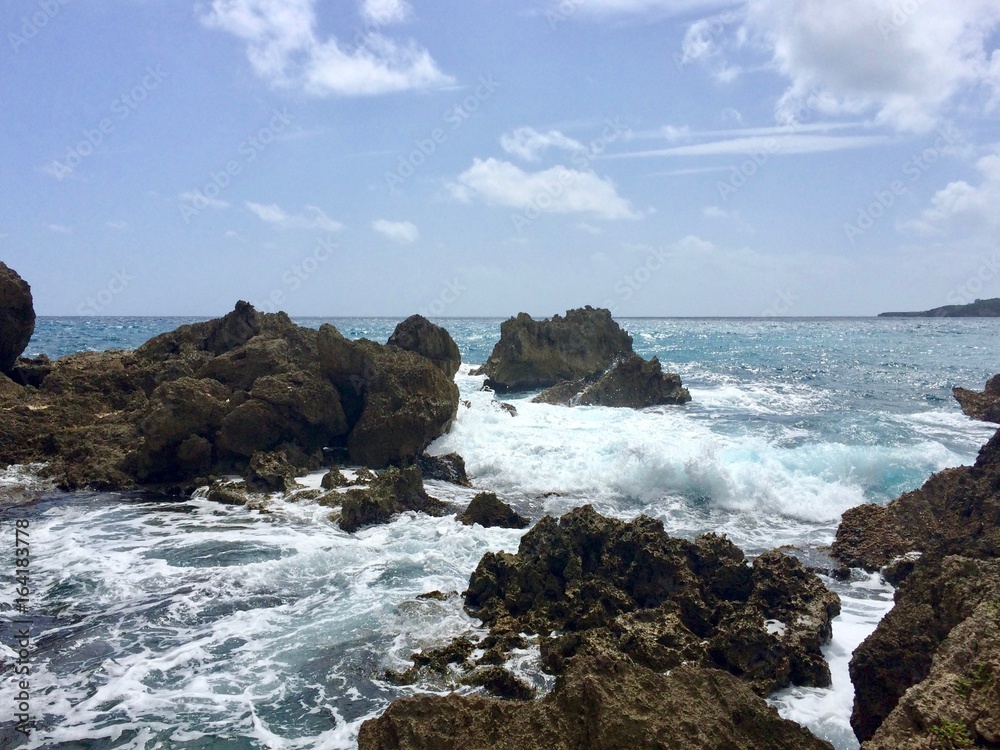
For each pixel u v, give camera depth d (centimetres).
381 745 714
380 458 2417
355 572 1495
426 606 1316
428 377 2652
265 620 1278
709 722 694
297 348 2894
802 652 1110
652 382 3853
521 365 4419
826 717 987
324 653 1159
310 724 969
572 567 1316
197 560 1560
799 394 4338
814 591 1292
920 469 2183
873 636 913
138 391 2788
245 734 947
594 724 672
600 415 3322
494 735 697
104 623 1266
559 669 1088
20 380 2956
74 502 2028
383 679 1084
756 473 2089
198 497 2088
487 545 1639
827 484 2092
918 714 637
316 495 2031
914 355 7212
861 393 4388
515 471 2336
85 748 916
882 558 1579
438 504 1964
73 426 2528
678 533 1814
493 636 1191
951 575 888
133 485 2177
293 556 1557
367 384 2570
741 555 1376
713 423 3139
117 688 1055
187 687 1061
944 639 791
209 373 2691
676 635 1142
